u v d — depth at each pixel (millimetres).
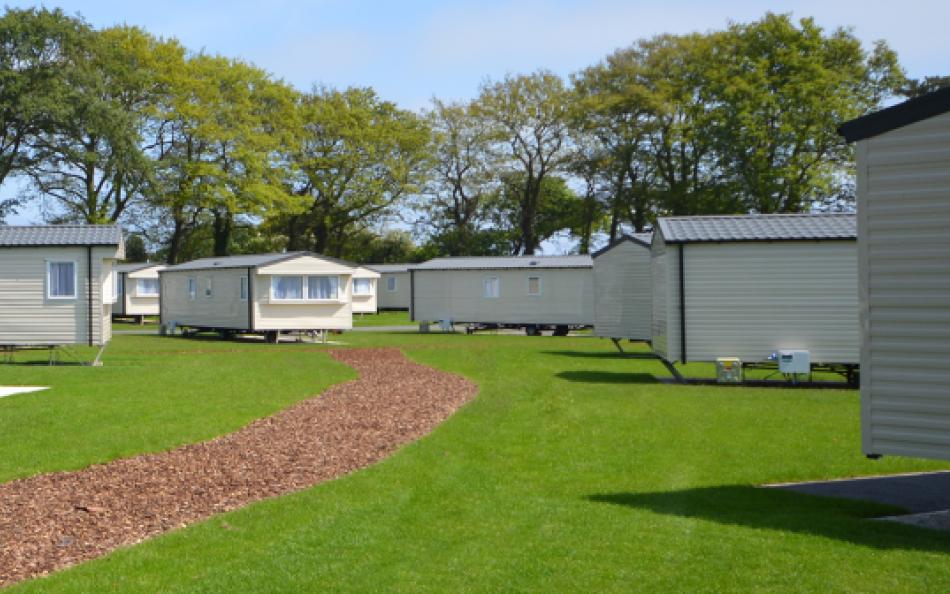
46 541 6668
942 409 7051
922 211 7152
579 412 13055
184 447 10312
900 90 45750
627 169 53062
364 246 69812
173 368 19750
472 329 37250
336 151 56938
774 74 46094
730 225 17203
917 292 7172
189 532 6809
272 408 13328
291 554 6246
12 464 9305
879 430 7371
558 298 34812
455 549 6359
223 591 5508
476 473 8938
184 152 47844
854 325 16406
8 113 38281
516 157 57906
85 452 9922
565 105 55000
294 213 52312
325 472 9023
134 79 43781
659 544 6406
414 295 37688
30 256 20797
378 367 20375
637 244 23844
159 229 56125
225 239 55156
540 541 6531
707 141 46406
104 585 5605
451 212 64375
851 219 17031
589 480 8672
